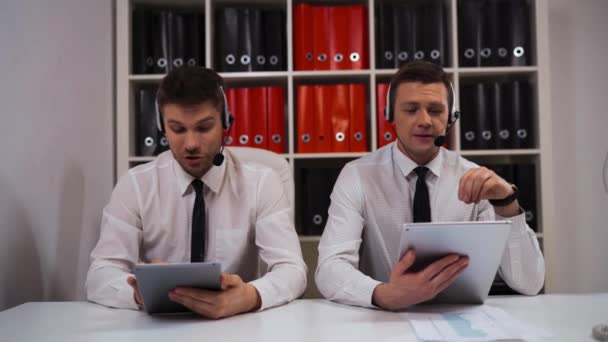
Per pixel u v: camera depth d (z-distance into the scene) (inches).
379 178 63.6
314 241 95.4
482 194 49.6
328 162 104.9
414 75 56.6
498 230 40.0
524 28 94.7
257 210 61.6
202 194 60.5
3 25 61.7
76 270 80.7
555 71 105.9
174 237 61.7
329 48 95.6
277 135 95.3
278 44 96.3
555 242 104.8
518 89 94.1
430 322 40.2
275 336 37.3
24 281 65.0
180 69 54.7
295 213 102.3
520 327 38.2
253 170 63.6
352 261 55.9
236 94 95.8
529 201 93.7
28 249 66.1
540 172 92.4
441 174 63.9
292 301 51.3
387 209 62.7
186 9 104.2
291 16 94.7
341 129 94.7
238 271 61.7
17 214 63.6
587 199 105.0
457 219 62.7
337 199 61.5
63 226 76.2
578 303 47.0
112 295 49.8
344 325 40.3
